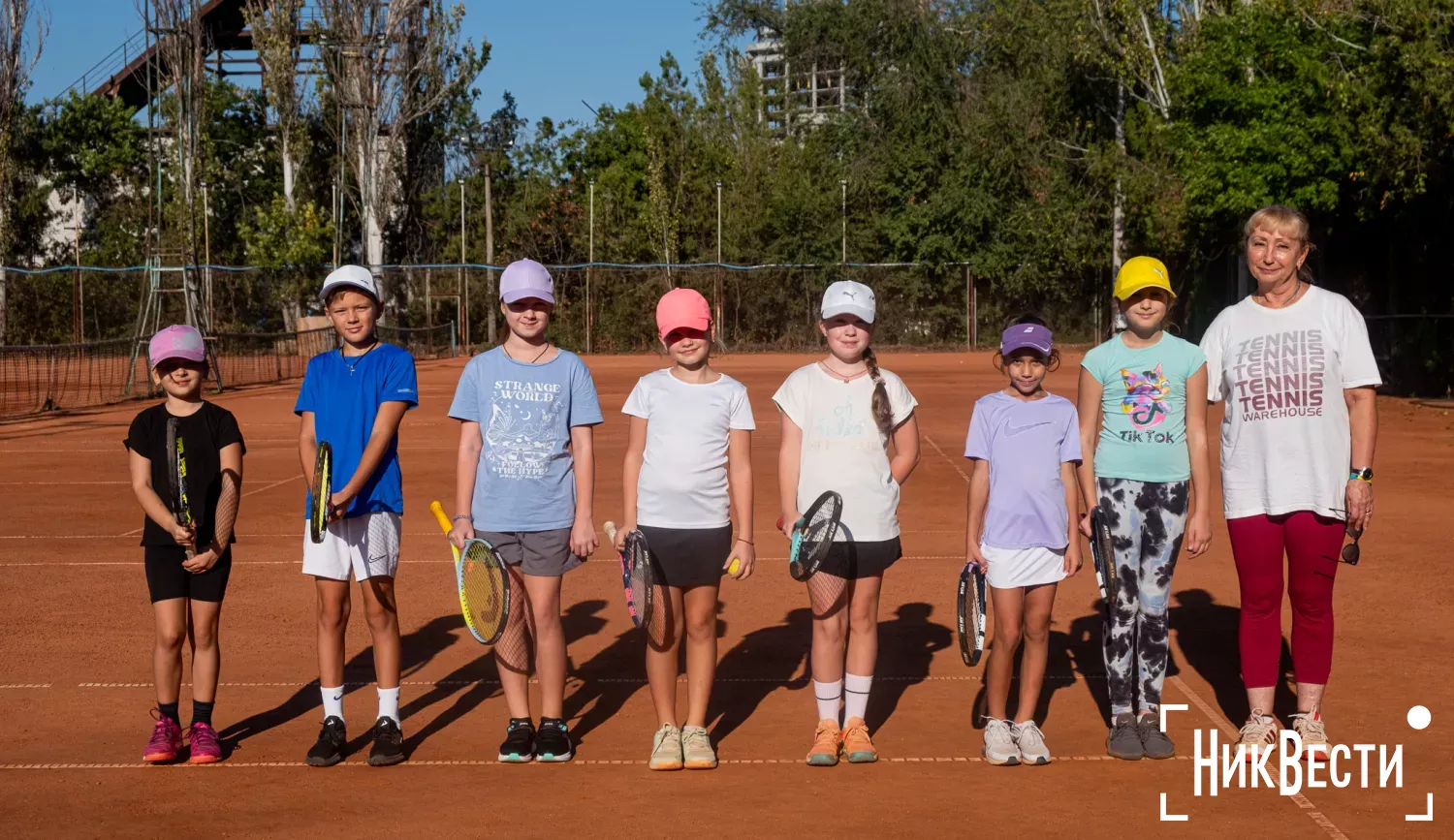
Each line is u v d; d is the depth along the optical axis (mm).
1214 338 5453
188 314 29156
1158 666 5340
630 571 5004
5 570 9445
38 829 4559
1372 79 22422
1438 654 6766
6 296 42062
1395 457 15234
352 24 45031
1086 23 40188
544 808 4730
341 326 5496
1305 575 5227
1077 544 5262
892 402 5250
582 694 6312
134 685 6492
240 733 5719
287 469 15438
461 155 55750
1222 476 5438
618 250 48875
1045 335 5191
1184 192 29828
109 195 51156
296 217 45906
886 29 51156
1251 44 26031
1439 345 24625
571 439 5453
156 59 32688
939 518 11500
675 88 52719
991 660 5301
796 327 47281
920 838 4398
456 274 47281
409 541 10633
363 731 5754
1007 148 47344
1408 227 25141
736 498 5266
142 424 5387
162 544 5316
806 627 7594
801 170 50500
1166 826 4496
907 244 48375
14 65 45312
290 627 7664
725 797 4832
